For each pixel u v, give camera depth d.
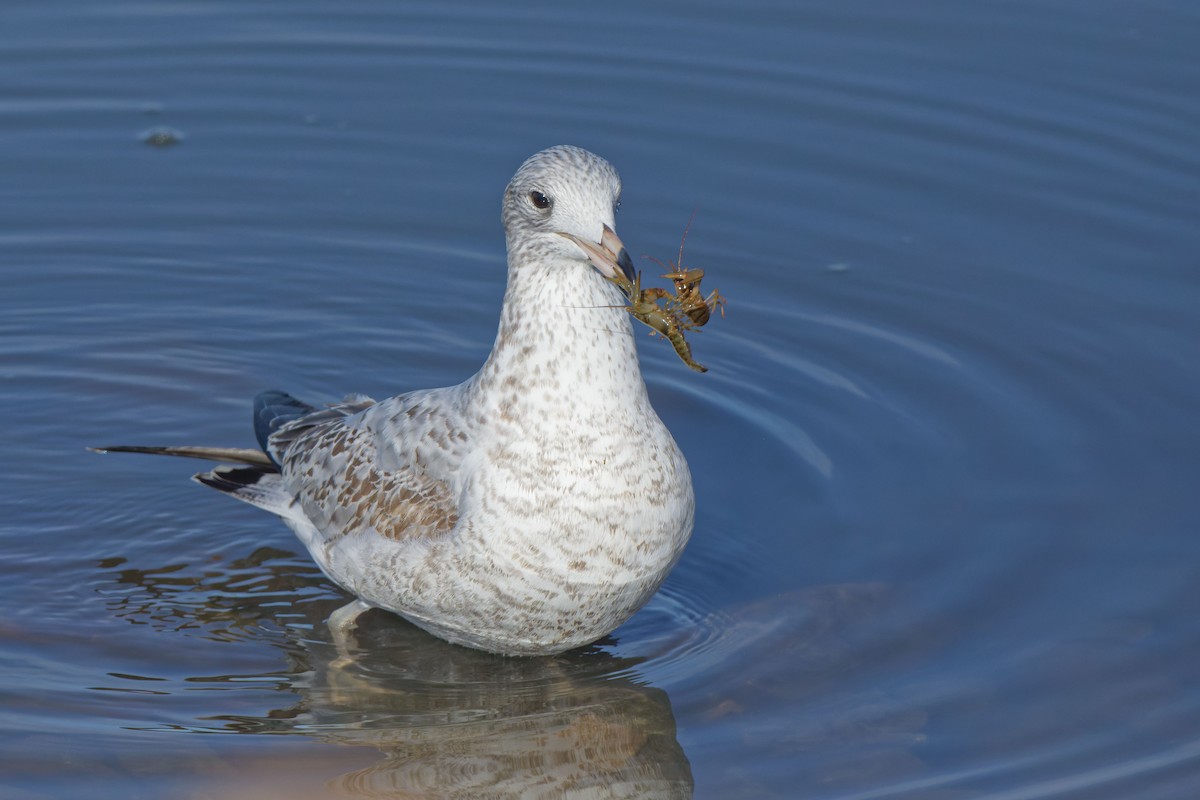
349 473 10.66
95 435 13.48
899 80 17.92
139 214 16.33
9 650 10.64
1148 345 14.25
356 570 10.52
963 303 14.97
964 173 16.59
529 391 9.70
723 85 17.94
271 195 16.59
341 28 19.16
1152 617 11.03
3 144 17.12
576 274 9.57
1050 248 15.60
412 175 16.84
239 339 14.84
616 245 9.31
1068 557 11.74
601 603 10.09
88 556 11.91
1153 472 12.68
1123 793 9.31
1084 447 13.02
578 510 9.70
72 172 16.83
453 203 16.52
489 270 15.76
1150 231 15.70
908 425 13.45
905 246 15.73
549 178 9.44
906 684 10.41
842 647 10.82
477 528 9.82
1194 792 9.30
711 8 19.34
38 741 9.60
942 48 18.45
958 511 12.32
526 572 9.85
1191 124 17.00
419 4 19.45
